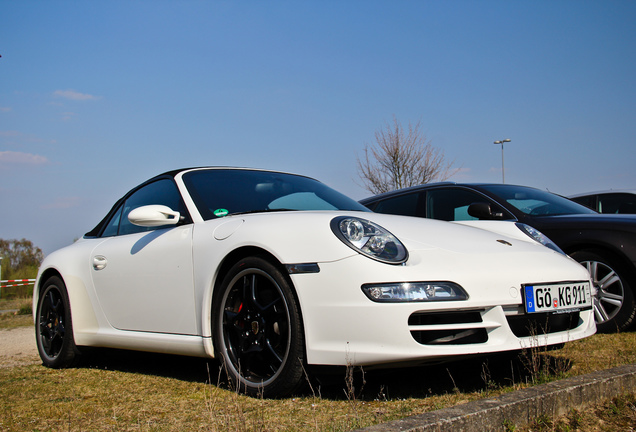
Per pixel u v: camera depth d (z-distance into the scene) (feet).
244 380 8.70
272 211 10.27
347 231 8.20
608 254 14.08
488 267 8.31
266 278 8.59
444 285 7.78
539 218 15.42
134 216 10.19
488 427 6.06
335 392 8.52
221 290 9.20
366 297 7.63
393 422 5.75
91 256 12.12
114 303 11.34
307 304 7.99
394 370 7.99
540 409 6.56
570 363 10.05
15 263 66.80
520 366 9.95
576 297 9.21
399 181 57.77
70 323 12.26
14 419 7.89
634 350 11.32
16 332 21.09
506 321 8.07
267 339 8.57
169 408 8.16
